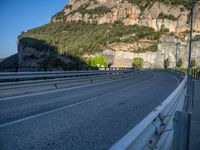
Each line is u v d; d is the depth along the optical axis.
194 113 9.90
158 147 5.05
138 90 18.53
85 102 11.76
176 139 3.66
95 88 18.97
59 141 5.77
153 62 170.00
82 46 188.12
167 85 24.45
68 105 10.66
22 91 13.69
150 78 38.16
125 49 181.50
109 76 30.67
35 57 170.00
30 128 6.77
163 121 6.09
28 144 5.47
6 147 5.21
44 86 16.12
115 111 9.72
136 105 11.42
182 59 166.38
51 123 7.40
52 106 10.26
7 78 12.46
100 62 92.69
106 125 7.42
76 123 7.53
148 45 185.12
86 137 6.16
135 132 3.49
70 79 19.95
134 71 50.91
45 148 5.27
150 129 4.45
